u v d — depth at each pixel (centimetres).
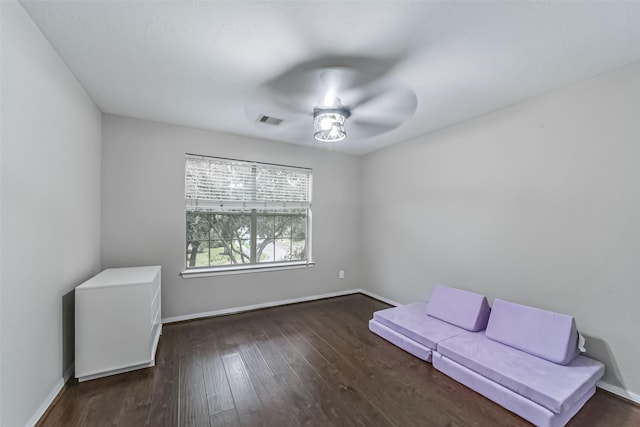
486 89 226
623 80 191
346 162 445
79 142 219
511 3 135
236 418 166
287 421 164
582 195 210
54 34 162
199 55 182
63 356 192
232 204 353
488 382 184
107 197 281
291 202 397
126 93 237
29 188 151
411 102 251
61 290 189
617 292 193
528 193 243
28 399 150
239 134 350
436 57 182
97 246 265
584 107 209
